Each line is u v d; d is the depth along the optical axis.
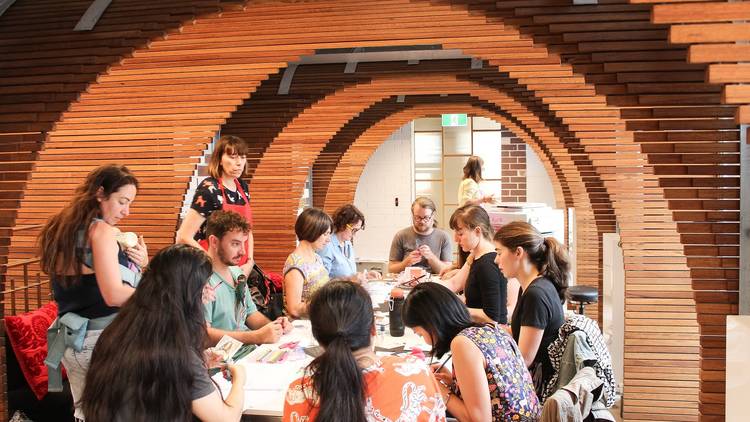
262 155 9.04
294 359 3.96
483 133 16.42
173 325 2.51
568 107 5.42
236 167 5.12
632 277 5.88
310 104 8.88
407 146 16.41
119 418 2.45
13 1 5.50
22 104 5.30
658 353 5.83
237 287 4.43
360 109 8.96
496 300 4.52
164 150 5.63
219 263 4.26
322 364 2.40
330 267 6.27
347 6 5.06
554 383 3.54
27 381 4.75
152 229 5.79
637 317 5.87
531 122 10.14
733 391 2.54
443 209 16.66
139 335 2.48
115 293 3.46
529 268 3.80
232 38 5.24
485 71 8.30
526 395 3.05
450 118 14.92
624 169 5.84
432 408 2.54
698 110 3.91
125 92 5.54
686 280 5.81
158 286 2.55
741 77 2.63
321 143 9.03
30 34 5.35
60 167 5.74
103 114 5.60
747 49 2.64
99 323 3.58
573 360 3.45
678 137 3.66
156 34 5.24
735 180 3.64
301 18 5.15
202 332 2.65
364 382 2.43
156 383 2.45
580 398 3.05
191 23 5.25
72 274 3.50
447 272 6.50
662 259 5.85
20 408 4.85
